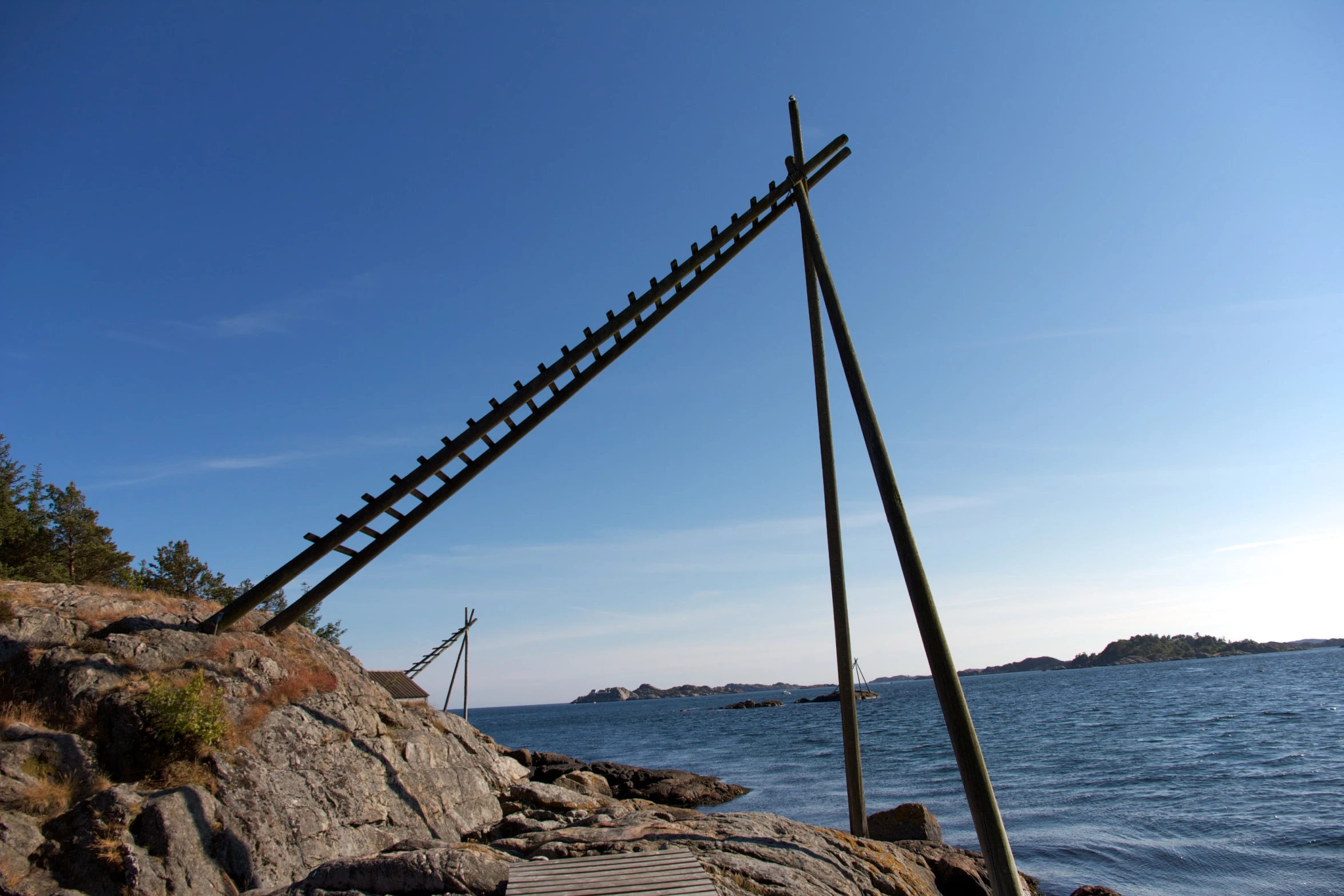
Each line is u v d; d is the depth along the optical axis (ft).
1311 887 53.01
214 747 42.47
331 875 29.78
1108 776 108.47
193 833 35.81
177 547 144.15
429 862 29.40
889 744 187.21
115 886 31.04
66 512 115.75
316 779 45.83
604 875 28.07
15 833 31.53
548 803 59.11
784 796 110.93
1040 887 56.80
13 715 38.96
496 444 56.03
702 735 286.46
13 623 44.86
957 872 45.78
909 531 34.01
